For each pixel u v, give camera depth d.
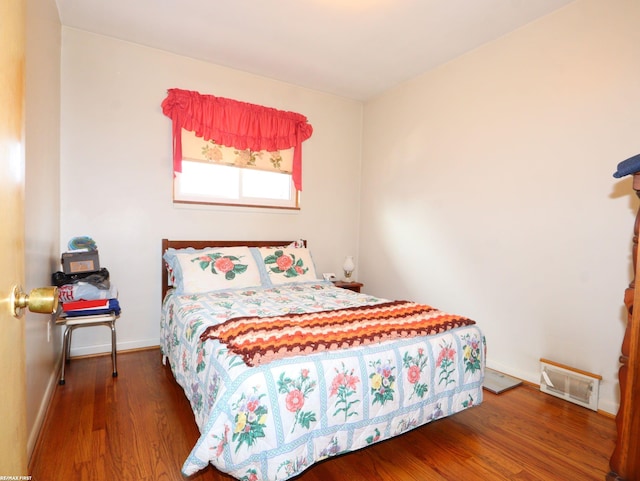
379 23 2.47
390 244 3.66
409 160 3.44
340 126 3.92
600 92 2.09
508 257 2.59
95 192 2.74
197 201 3.12
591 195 2.13
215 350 1.48
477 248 2.80
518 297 2.52
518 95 2.51
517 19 2.40
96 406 1.97
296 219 3.67
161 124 2.96
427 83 3.24
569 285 2.24
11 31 0.63
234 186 3.31
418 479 1.46
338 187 3.94
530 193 2.44
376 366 1.50
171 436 1.70
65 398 2.05
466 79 2.88
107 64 2.74
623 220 2.01
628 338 1.21
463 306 2.91
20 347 0.70
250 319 1.77
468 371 1.83
